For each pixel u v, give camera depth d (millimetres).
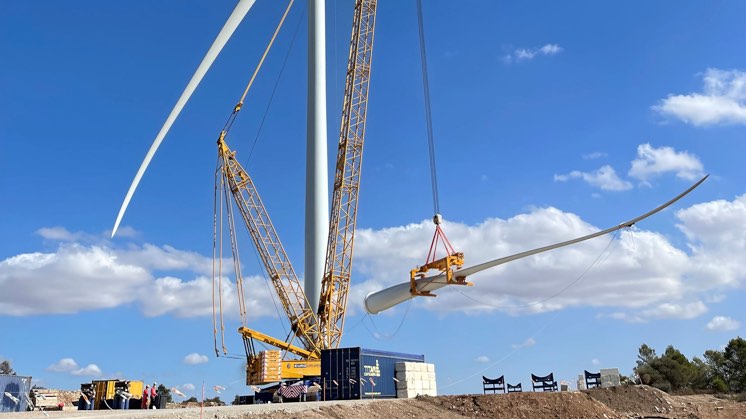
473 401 44344
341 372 51812
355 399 47812
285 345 69562
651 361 92625
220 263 73000
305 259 82188
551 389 53219
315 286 79000
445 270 42500
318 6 93562
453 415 40750
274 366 62094
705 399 57969
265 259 77750
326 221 83875
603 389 51000
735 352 95438
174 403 71875
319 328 75312
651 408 47938
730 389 92688
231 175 78438
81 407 48938
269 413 30391
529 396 45625
